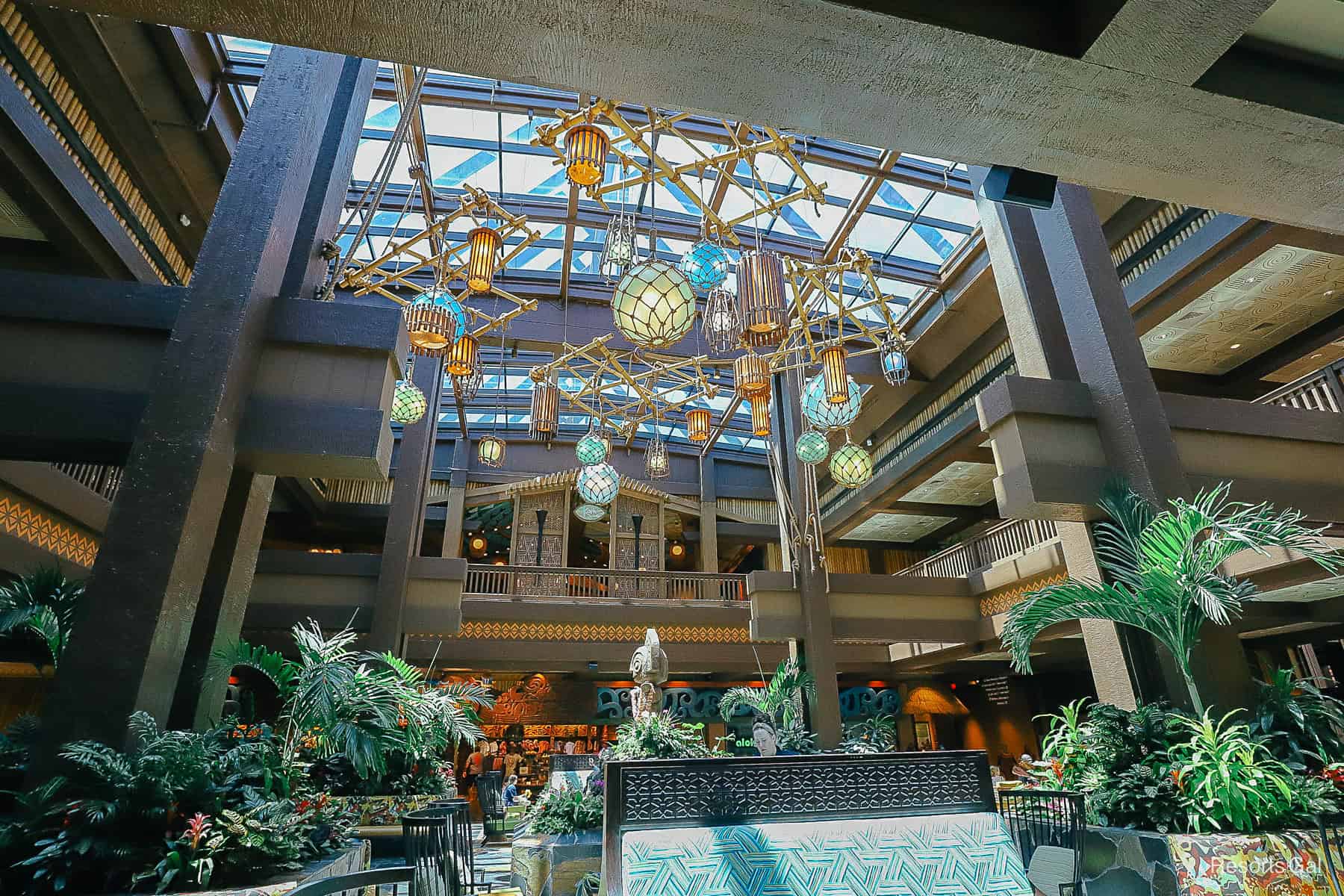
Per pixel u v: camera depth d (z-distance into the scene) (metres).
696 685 16.16
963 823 2.28
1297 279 8.87
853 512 15.68
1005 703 16.55
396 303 11.83
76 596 4.38
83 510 7.24
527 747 15.27
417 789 7.29
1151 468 5.20
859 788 2.28
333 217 6.00
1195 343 10.27
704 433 9.02
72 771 3.27
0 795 3.46
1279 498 5.54
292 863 3.48
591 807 5.54
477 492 16.72
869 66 1.82
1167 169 2.26
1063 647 12.02
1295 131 2.06
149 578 3.69
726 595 15.38
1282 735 4.27
